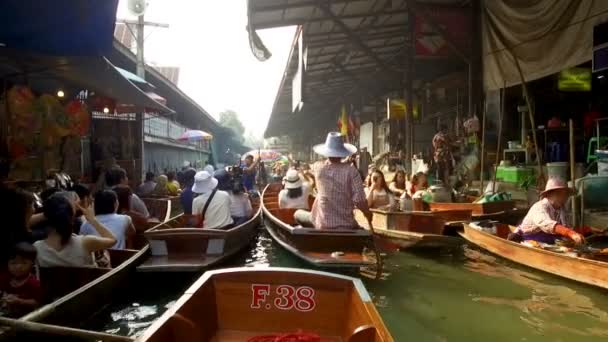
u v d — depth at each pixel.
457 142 12.71
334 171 5.34
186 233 5.46
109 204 5.29
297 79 14.34
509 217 8.23
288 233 5.82
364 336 2.56
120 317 4.36
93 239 4.18
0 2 4.54
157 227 5.93
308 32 12.98
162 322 2.53
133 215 6.38
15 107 6.38
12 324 2.68
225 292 3.35
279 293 3.35
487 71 11.23
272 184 15.02
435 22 11.54
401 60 16.47
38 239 4.43
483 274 5.48
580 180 7.07
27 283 3.47
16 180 6.42
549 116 11.91
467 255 6.45
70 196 5.15
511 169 9.92
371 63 17.70
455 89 15.45
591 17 8.18
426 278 5.33
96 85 8.52
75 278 4.16
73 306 3.45
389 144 17.47
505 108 11.58
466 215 7.70
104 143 12.29
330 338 3.21
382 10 12.15
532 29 9.64
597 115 9.82
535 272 5.34
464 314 4.21
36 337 2.99
